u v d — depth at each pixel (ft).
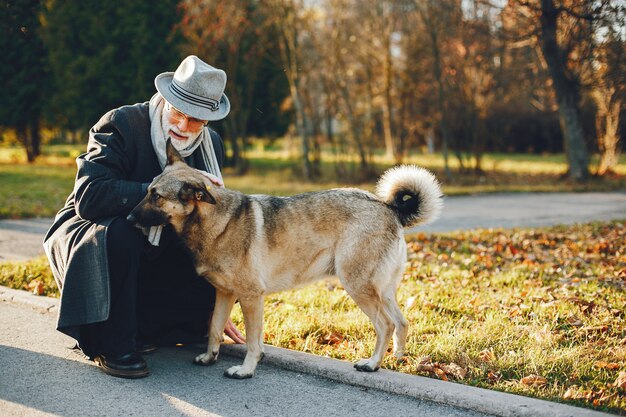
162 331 14.44
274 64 80.23
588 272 22.53
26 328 15.74
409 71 80.48
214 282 13.32
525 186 66.03
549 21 64.64
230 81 72.08
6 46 53.67
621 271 22.18
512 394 11.70
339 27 68.33
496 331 15.46
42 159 94.32
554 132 121.29
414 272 22.65
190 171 13.17
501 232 32.78
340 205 13.78
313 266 13.88
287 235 13.57
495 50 77.97
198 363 13.80
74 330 12.59
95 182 12.71
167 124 13.91
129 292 12.81
